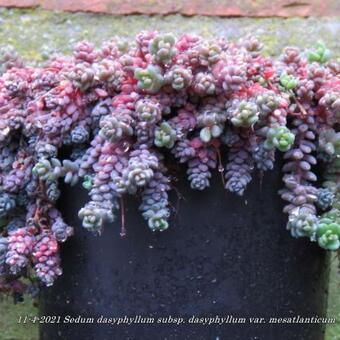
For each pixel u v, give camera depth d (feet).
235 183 1.20
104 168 1.18
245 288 1.26
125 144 1.19
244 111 1.15
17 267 1.23
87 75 1.20
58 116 1.22
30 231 1.25
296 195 1.23
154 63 1.19
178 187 1.22
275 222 1.26
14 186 1.25
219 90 1.19
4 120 1.24
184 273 1.24
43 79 1.25
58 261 1.25
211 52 1.19
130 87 1.21
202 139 1.18
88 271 1.26
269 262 1.26
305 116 1.24
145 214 1.18
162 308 1.25
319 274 1.33
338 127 1.27
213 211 1.23
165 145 1.18
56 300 1.30
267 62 1.26
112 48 1.27
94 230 1.16
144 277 1.25
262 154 1.20
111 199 1.18
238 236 1.24
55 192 1.24
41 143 1.22
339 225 1.22
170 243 1.23
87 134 1.22
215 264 1.24
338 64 1.30
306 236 1.27
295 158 1.23
